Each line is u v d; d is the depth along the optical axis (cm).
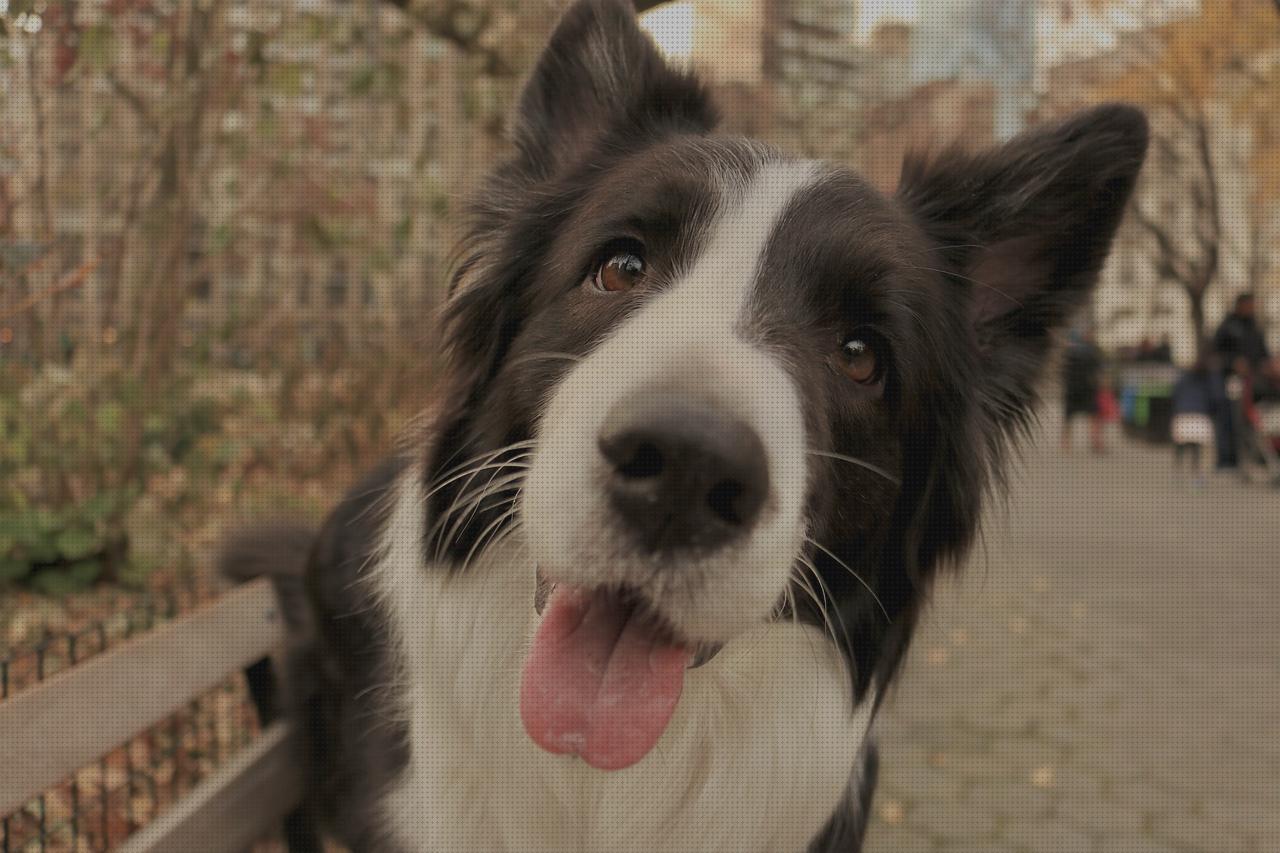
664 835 61
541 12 138
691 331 53
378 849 66
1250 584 190
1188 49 464
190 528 127
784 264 58
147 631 79
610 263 60
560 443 52
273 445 157
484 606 60
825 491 59
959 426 65
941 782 104
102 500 113
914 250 63
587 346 58
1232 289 856
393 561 64
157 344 125
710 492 50
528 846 61
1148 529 247
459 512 61
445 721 61
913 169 70
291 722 77
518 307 63
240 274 158
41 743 62
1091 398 441
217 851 71
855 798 68
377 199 153
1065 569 200
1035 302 68
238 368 163
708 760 61
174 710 70
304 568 78
